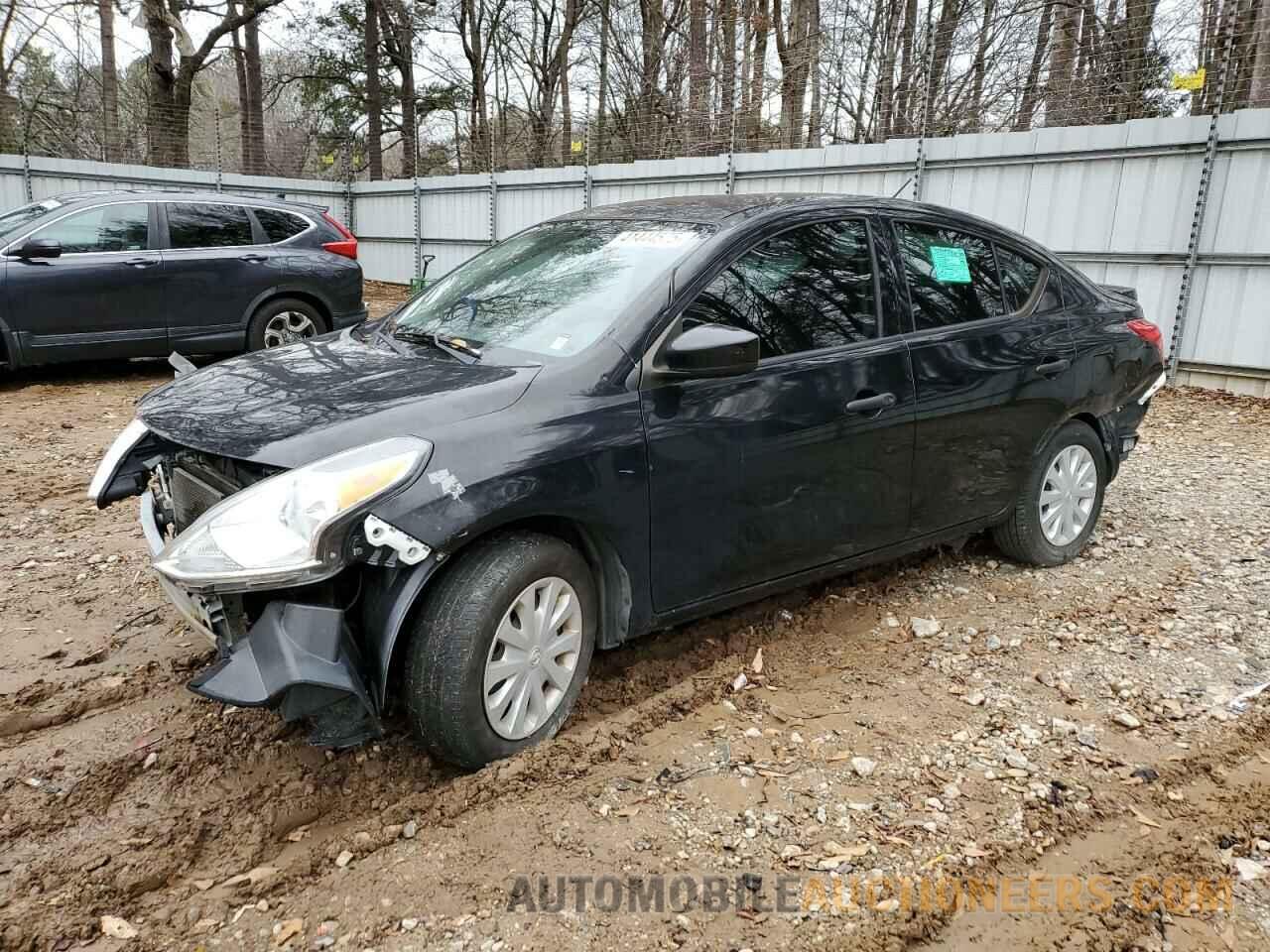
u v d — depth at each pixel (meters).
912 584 4.38
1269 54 9.87
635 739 3.04
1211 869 2.48
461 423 2.69
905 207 3.99
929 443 3.83
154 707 3.21
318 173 25.19
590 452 2.85
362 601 2.60
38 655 3.56
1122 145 9.05
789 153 11.83
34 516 5.18
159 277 8.68
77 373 9.52
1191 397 8.73
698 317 3.17
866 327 3.67
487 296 3.60
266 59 33.12
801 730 3.12
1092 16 13.14
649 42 22.33
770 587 3.54
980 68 14.62
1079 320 4.47
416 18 27.02
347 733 2.61
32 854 2.47
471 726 2.69
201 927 2.24
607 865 2.44
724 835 2.57
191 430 2.74
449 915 2.26
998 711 3.25
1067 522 4.59
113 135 19.59
